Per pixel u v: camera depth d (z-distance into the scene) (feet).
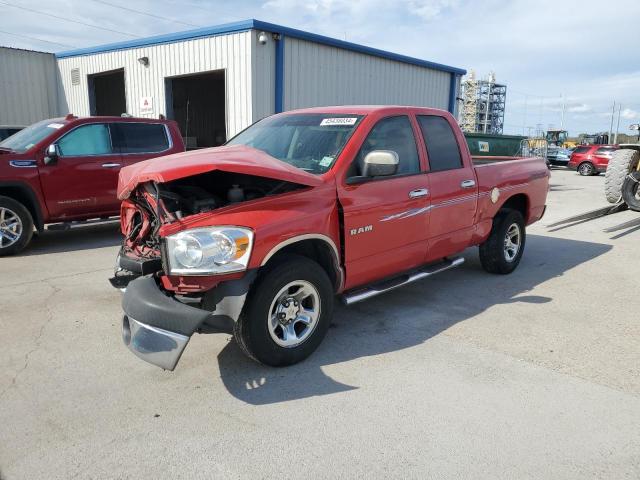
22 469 8.61
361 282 14.24
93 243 26.45
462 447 9.34
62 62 64.34
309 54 49.75
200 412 10.41
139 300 10.40
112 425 9.91
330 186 12.73
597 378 12.06
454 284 19.51
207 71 48.32
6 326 14.73
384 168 12.93
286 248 12.48
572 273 21.31
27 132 26.84
